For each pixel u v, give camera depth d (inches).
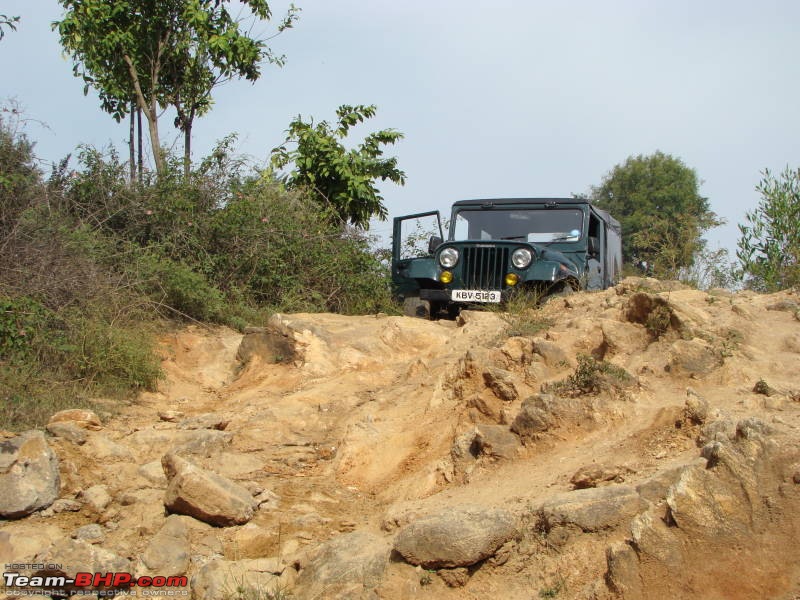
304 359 347.9
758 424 165.0
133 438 271.0
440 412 267.7
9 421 268.7
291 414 300.7
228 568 189.9
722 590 149.8
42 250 353.1
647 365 245.0
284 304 457.1
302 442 284.2
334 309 486.9
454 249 429.7
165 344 373.7
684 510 154.9
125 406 314.0
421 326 364.2
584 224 452.8
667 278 370.6
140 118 534.6
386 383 327.9
